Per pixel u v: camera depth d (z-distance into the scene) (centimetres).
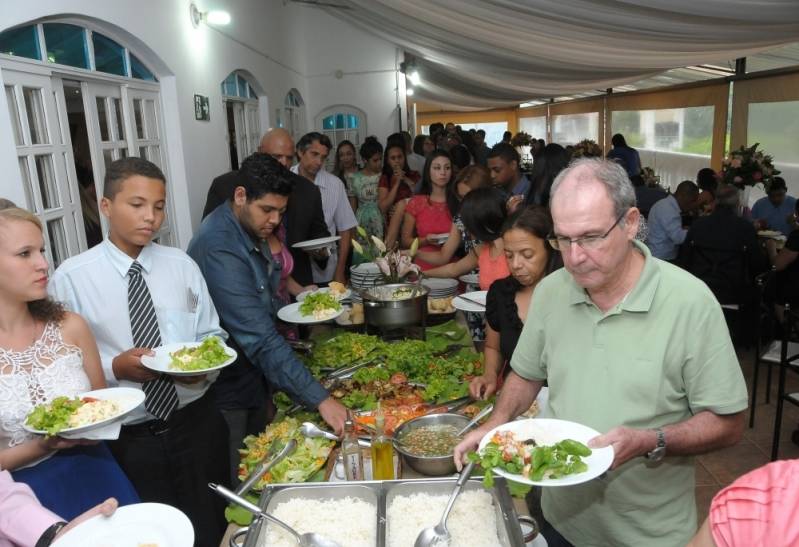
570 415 134
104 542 117
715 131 779
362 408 204
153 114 407
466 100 1288
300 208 329
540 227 182
